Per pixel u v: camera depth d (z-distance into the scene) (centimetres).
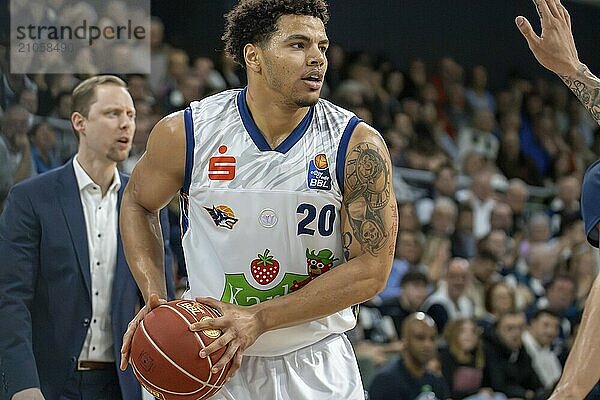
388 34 3234
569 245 2744
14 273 1160
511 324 2088
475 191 2770
